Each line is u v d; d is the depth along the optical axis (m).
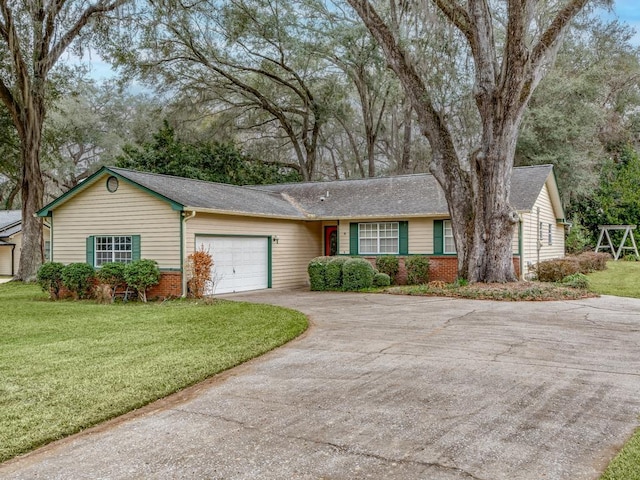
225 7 25.48
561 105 26.88
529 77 12.95
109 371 6.19
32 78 20.80
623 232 26.91
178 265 13.85
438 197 18.11
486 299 12.53
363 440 3.99
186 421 4.56
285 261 18.16
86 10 20.92
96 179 15.12
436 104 14.77
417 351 7.02
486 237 14.14
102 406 4.95
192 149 28.03
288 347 7.55
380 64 27.88
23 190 21.33
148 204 14.35
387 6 20.02
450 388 5.29
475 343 7.46
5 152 24.53
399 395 5.09
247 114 33.06
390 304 12.16
